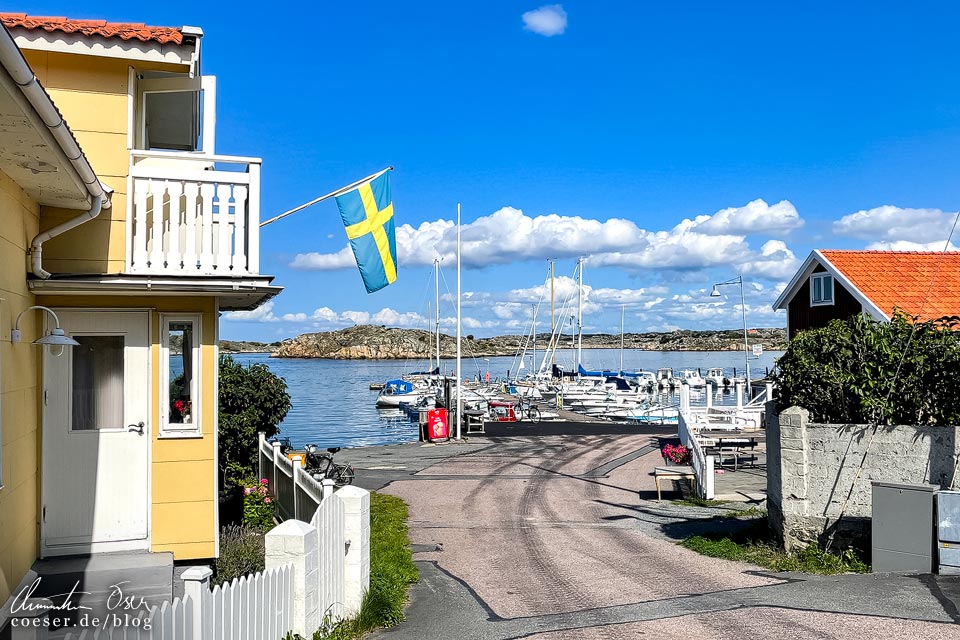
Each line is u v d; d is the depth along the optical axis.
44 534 9.40
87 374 9.72
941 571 10.09
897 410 11.23
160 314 9.94
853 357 11.62
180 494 9.92
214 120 11.11
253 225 9.99
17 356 8.49
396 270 15.05
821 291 26.92
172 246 9.81
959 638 7.70
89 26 10.00
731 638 8.01
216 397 10.12
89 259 9.76
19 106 6.03
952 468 10.66
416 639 8.38
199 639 5.45
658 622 8.70
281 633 6.93
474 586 10.76
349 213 14.48
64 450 9.55
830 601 9.17
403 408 71.25
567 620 8.95
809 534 11.68
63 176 7.88
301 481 12.04
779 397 12.81
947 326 11.45
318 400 85.50
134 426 9.79
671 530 15.08
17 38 9.45
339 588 8.51
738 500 18.52
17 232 8.38
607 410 54.78
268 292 9.98
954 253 26.62
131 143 9.98
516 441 31.73
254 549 10.70
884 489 10.52
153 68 10.26
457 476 22.91
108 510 9.69
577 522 16.11
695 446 20.83
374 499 18.55
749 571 11.16
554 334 76.75
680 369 144.38
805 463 11.70
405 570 11.26
